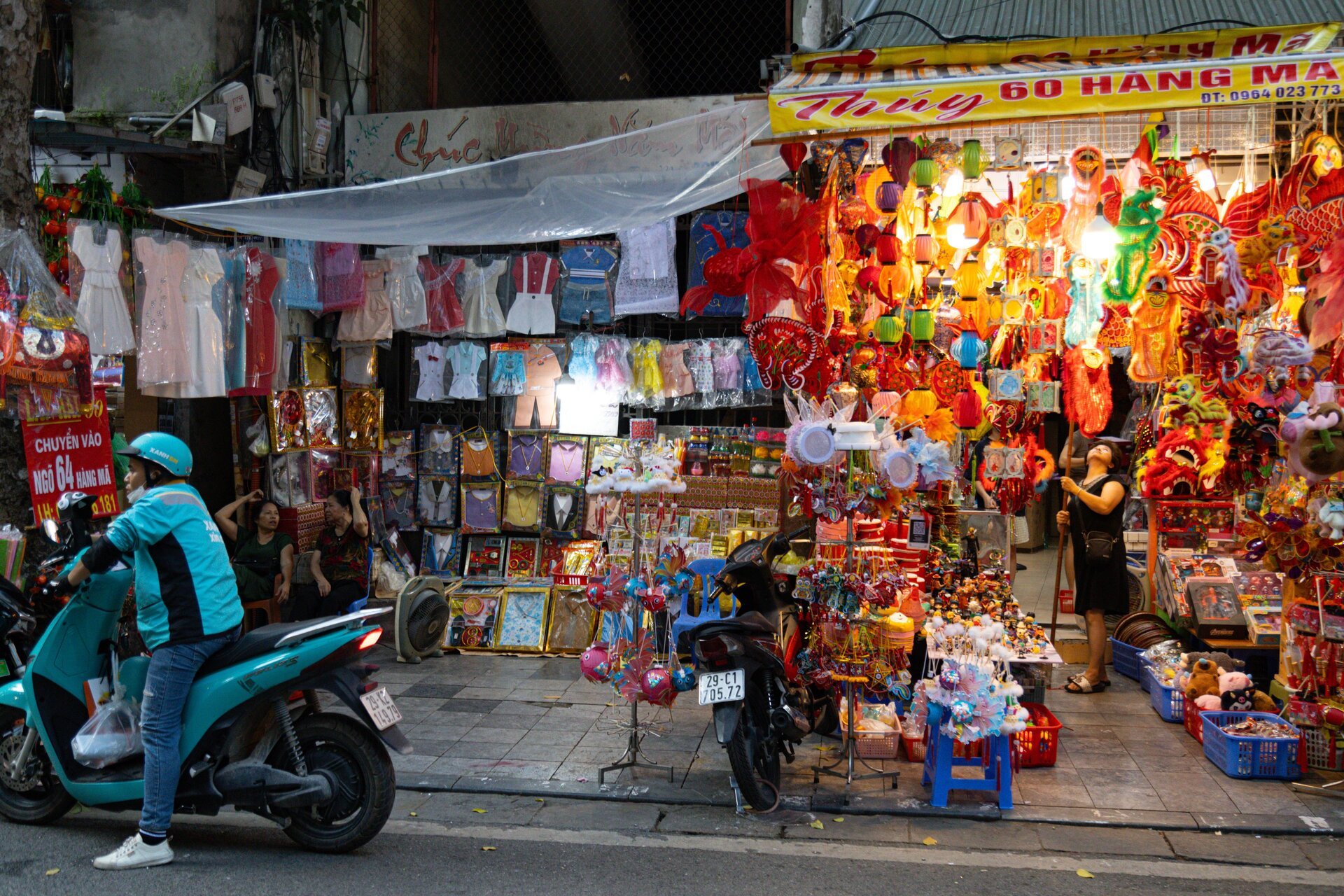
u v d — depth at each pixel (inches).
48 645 182.4
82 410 241.3
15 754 189.2
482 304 330.6
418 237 277.6
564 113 336.8
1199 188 228.2
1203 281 216.4
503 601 315.0
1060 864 176.4
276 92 329.4
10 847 178.1
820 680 211.5
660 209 273.7
